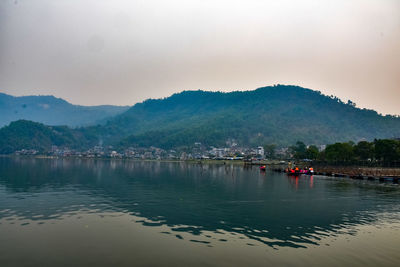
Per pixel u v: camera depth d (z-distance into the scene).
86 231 34.47
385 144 168.50
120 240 31.34
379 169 157.12
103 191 69.38
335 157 199.38
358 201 58.53
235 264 25.38
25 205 49.72
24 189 70.50
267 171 178.75
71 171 140.75
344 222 40.25
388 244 30.88
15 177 101.31
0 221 38.56
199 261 25.92
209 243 30.64
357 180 111.88
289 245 30.25
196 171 168.88
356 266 25.25
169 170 175.50
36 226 36.28
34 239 31.33
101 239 31.59
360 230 36.16
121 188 76.38
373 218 42.84
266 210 48.38
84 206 49.53
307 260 26.34
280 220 41.12
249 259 26.45
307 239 32.31
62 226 36.44
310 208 50.47
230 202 56.12
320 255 27.58
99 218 40.91
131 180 101.62
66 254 27.30
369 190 77.50
